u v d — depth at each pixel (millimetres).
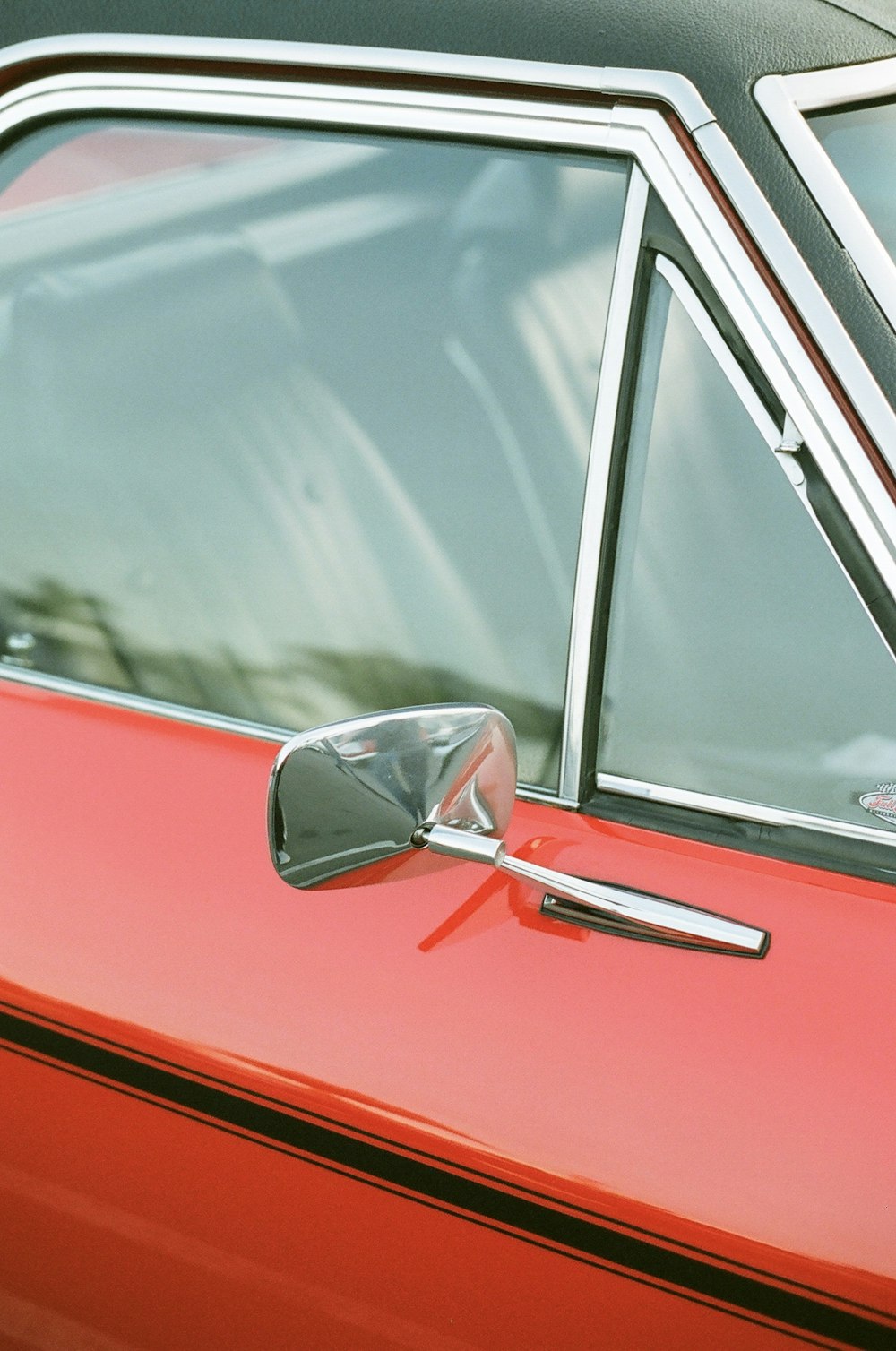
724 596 1919
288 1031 1911
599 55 1909
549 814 1963
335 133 1995
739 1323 1814
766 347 1872
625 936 1888
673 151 1891
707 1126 1822
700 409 1907
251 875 1968
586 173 1925
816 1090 1817
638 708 1949
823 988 1849
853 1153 1800
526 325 1953
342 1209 1907
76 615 2129
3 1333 2113
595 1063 1851
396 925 1926
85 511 2121
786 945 1870
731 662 1924
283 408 2041
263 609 2062
